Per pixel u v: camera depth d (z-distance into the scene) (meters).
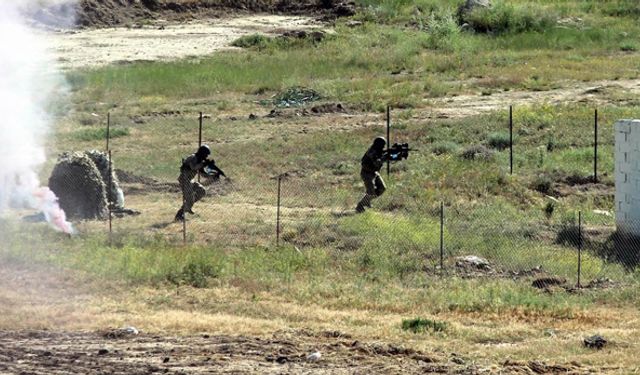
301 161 144.00
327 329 75.06
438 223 111.56
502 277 94.94
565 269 97.75
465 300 85.12
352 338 72.69
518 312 82.25
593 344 72.06
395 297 86.12
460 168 137.12
